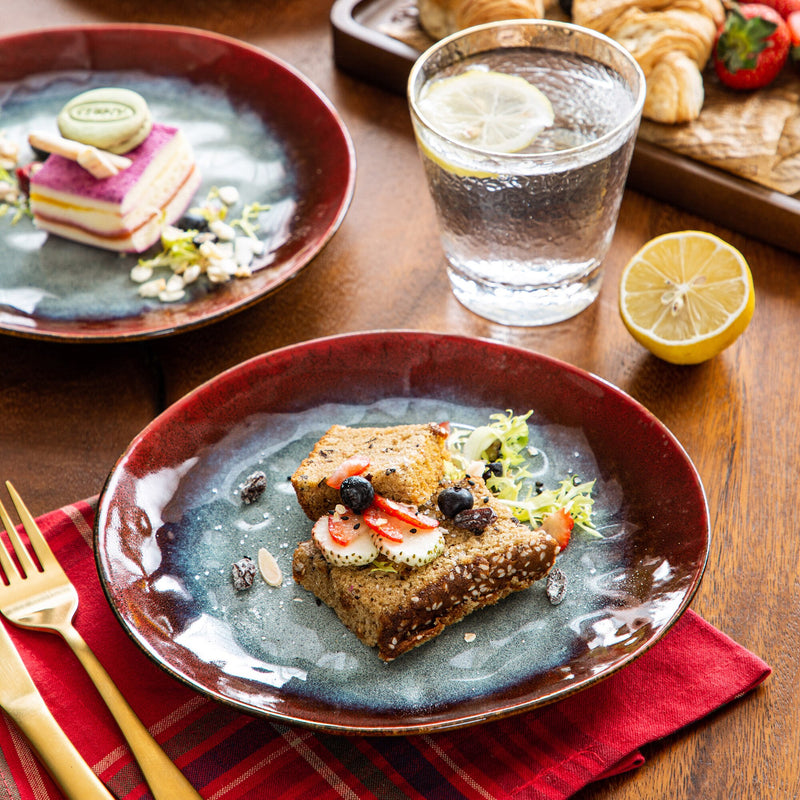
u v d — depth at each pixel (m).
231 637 0.79
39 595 0.81
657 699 0.78
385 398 0.86
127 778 0.77
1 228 0.94
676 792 0.77
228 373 0.84
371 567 0.79
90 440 0.87
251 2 1.08
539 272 0.90
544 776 0.76
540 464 0.84
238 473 0.84
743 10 0.97
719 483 0.85
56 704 0.78
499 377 0.85
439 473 0.82
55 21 1.07
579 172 0.86
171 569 0.81
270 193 0.96
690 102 0.96
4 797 0.77
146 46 1.01
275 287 0.89
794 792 0.77
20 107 1.01
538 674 0.77
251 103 0.99
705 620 0.80
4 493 0.85
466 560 0.79
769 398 0.88
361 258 0.94
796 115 0.97
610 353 0.90
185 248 0.92
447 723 0.75
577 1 1.00
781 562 0.82
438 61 0.90
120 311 0.90
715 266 0.88
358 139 1.00
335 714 0.76
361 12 1.04
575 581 0.80
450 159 0.86
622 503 0.82
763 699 0.79
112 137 0.93
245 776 0.77
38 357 0.90
